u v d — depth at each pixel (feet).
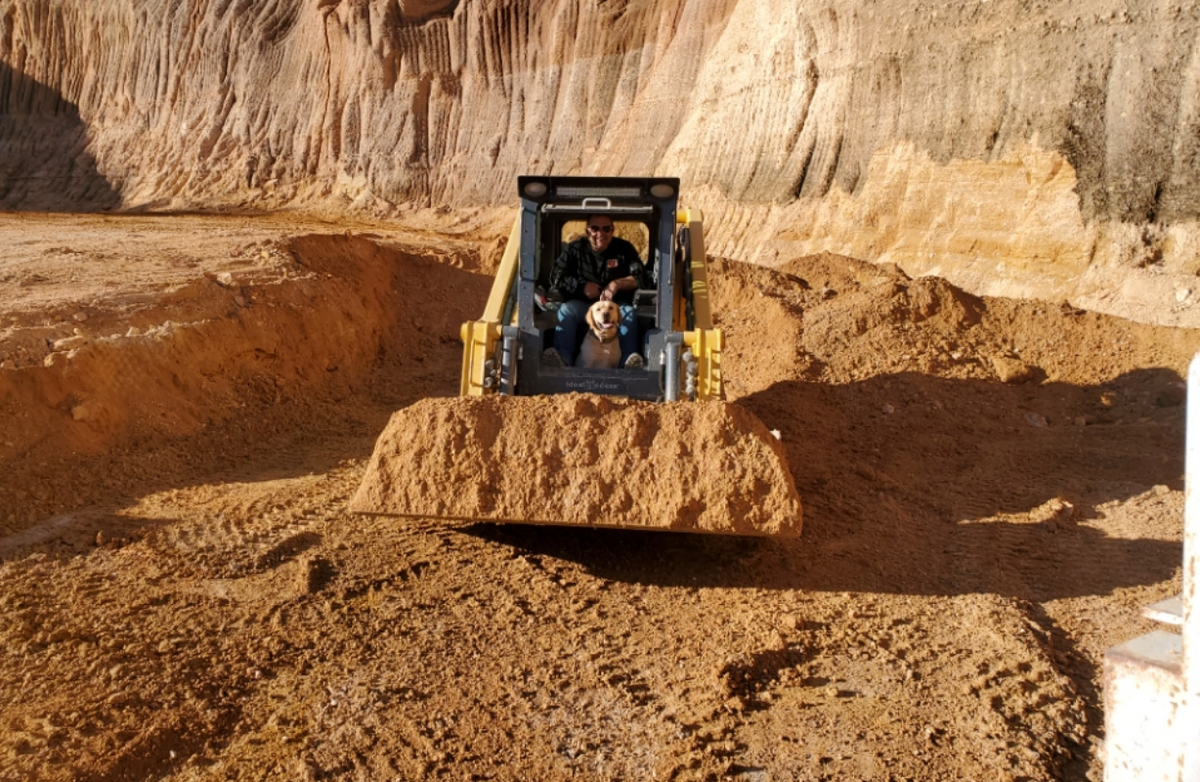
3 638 14.66
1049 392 30.81
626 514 16.52
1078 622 16.80
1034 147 53.06
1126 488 23.11
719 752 12.72
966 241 55.31
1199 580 7.06
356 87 118.32
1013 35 55.83
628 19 102.01
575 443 16.97
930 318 35.29
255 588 16.94
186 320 28.55
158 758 12.21
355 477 23.49
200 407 26.14
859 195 63.41
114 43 136.36
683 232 24.32
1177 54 47.96
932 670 14.97
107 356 24.22
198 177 121.60
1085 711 14.06
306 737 12.73
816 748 12.85
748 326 37.52
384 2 116.16
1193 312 42.78
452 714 13.38
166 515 20.10
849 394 30.04
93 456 22.29
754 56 78.28
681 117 92.07
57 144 135.13
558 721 13.34
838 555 19.31
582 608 16.80
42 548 17.98
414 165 112.98
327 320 33.60
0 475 20.12
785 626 16.14
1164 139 47.42
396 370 35.55
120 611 15.72
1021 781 12.14
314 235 39.86
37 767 11.64
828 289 41.14
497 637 15.62
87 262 36.24
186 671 14.08
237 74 127.44
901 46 62.75
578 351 21.86
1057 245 50.19
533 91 108.88
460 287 43.93
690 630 16.12
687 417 17.02
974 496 22.84
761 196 71.87
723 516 16.26
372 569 17.87
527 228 20.90
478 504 16.74
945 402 29.48
